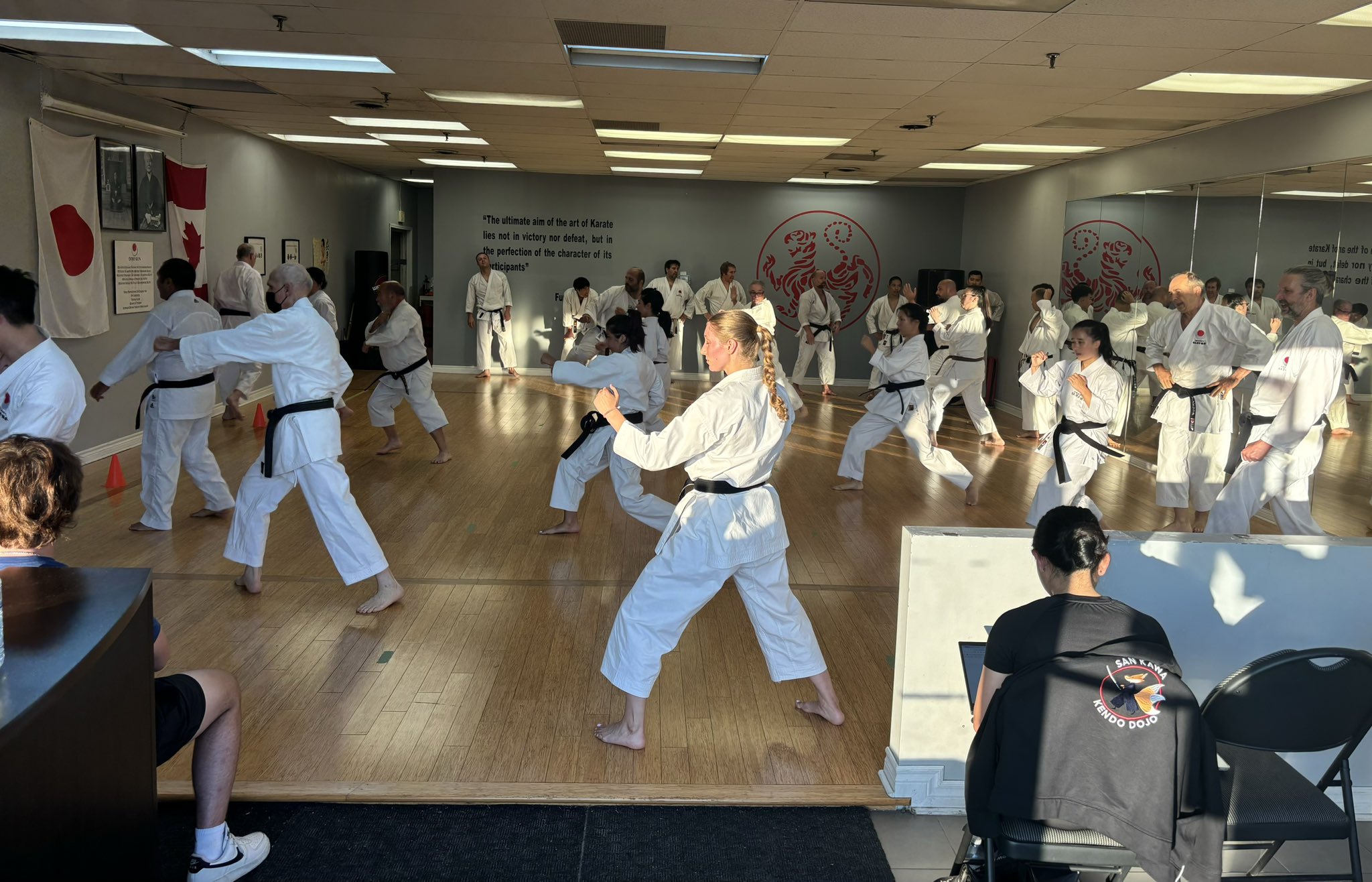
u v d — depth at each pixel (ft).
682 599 11.00
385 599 15.69
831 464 29.17
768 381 10.91
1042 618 7.65
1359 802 10.77
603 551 19.38
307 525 20.43
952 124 28.32
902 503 24.47
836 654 14.47
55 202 23.52
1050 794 7.27
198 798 8.70
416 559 18.48
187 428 19.60
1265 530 23.15
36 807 5.64
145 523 19.54
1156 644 7.36
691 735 11.81
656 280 47.32
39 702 5.29
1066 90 22.77
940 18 16.93
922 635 10.37
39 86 23.09
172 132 29.30
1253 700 7.77
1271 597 10.37
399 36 19.44
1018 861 8.16
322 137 36.70
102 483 23.54
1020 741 7.30
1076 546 7.70
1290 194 23.97
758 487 11.09
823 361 45.52
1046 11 16.29
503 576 17.62
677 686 13.21
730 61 21.81
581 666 13.78
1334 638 10.48
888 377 24.67
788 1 16.16
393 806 10.18
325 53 21.12
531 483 25.29
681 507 11.00
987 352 44.86
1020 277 41.50
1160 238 30.04
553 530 20.49
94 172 25.14
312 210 43.06
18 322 12.78
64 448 7.75
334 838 9.56
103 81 25.46
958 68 20.80
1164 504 22.45
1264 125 25.02
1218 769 7.32
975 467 29.50
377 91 25.95
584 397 41.65
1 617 5.75
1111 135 29.22
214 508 20.63
